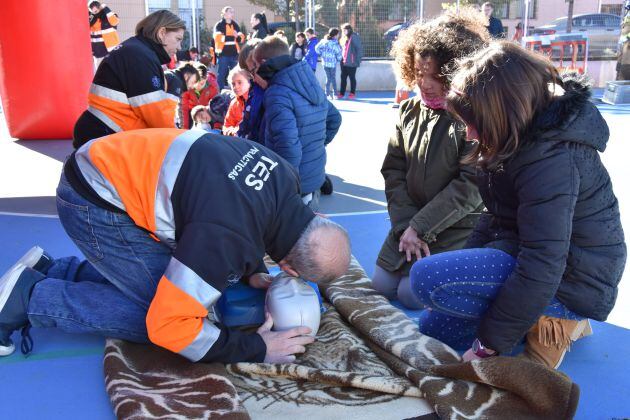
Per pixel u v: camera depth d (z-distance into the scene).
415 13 15.91
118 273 2.32
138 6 16.91
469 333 2.50
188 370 2.20
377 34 16.22
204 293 1.97
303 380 2.23
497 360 2.05
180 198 2.04
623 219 4.30
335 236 2.12
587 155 1.99
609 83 12.76
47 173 5.82
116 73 3.79
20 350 2.48
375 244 3.89
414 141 2.83
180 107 7.36
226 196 1.99
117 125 3.88
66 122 7.54
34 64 7.24
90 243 2.29
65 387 2.24
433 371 2.18
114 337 2.43
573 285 2.12
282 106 3.72
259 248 2.08
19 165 6.16
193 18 14.88
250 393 2.15
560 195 1.93
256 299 2.55
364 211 4.66
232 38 13.34
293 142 3.73
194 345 2.08
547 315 2.19
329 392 2.16
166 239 2.14
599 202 2.05
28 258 2.62
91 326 2.36
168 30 3.92
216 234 1.95
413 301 2.91
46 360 2.42
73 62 7.36
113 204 2.21
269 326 2.38
